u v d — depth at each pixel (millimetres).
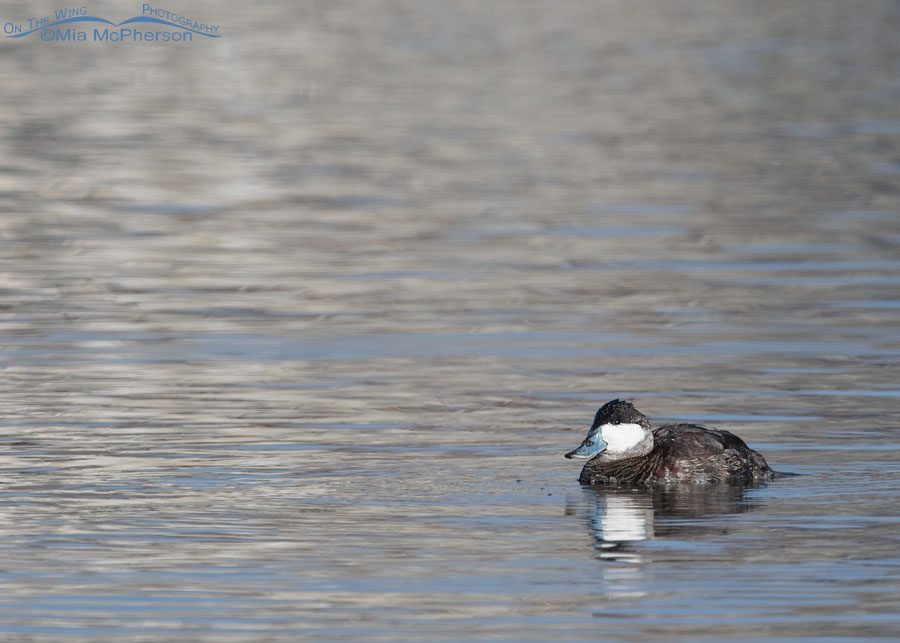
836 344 17344
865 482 12094
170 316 19078
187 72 44812
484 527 11141
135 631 9359
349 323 18734
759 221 25359
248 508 11578
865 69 45438
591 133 35156
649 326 18406
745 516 11281
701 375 16000
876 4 62531
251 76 44156
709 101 39719
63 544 10797
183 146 33219
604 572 10180
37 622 9516
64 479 12312
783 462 12695
